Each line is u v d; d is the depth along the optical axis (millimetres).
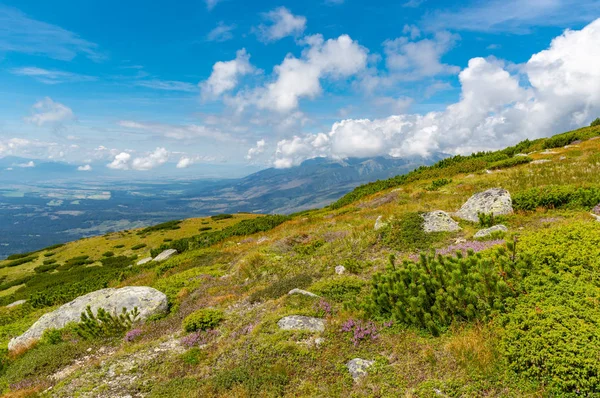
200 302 16203
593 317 6699
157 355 10930
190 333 12266
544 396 5789
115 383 9422
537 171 25391
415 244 16453
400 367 7422
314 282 15008
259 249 23328
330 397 6969
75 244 68062
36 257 61625
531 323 6910
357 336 8852
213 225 71062
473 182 27516
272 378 7867
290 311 10898
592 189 16047
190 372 9367
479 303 8273
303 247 20828
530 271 8891
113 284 28406
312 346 8852
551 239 10594
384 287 9703
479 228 16625
